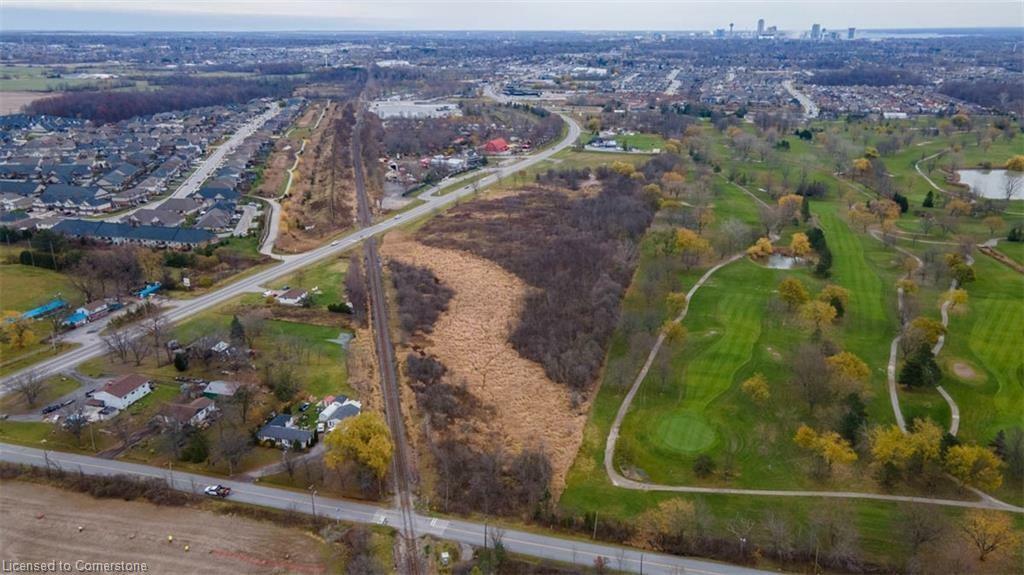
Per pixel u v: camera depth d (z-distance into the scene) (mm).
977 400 119500
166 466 102562
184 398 119438
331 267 185875
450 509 94750
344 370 131875
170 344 136750
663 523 91188
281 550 86500
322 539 88438
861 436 106812
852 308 155625
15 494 95125
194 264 183625
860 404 113750
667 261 182750
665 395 124438
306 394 122812
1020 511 94312
